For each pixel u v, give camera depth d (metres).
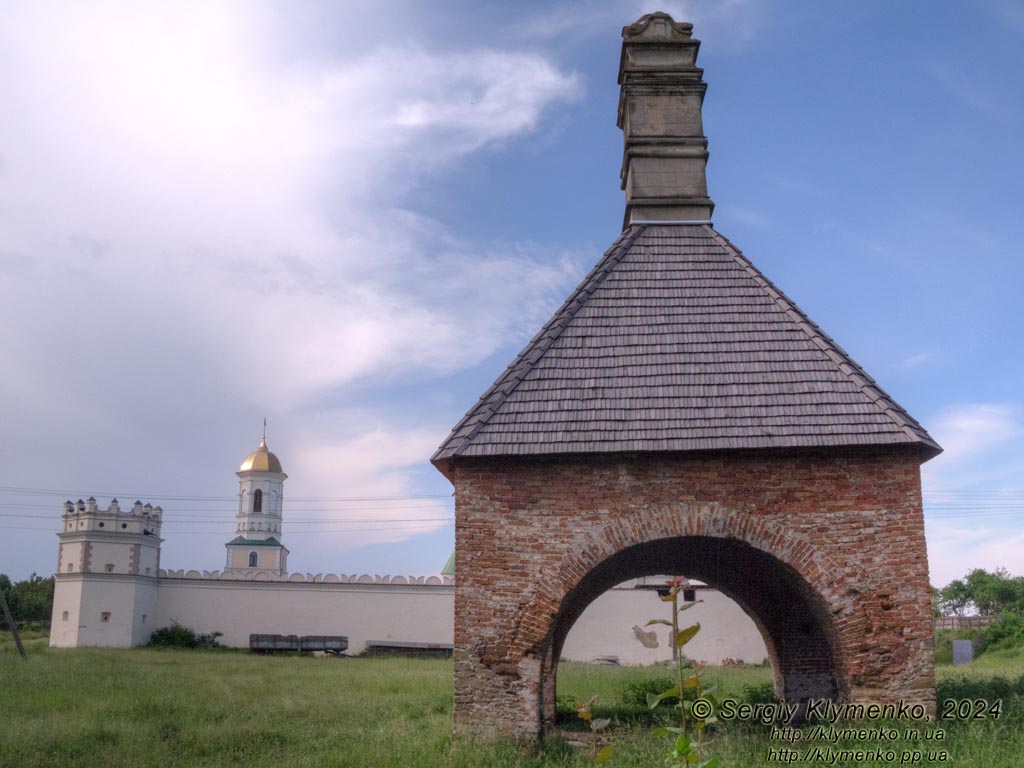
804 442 12.66
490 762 11.29
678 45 16.97
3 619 64.69
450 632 46.53
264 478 73.69
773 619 17.78
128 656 37.31
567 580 12.66
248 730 15.12
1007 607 64.81
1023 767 9.76
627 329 14.37
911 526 12.59
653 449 12.75
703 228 15.89
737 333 14.20
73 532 47.75
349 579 47.47
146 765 12.45
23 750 12.94
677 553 15.38
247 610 47.50
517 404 13.47
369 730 15.03
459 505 12.99
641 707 18.69
